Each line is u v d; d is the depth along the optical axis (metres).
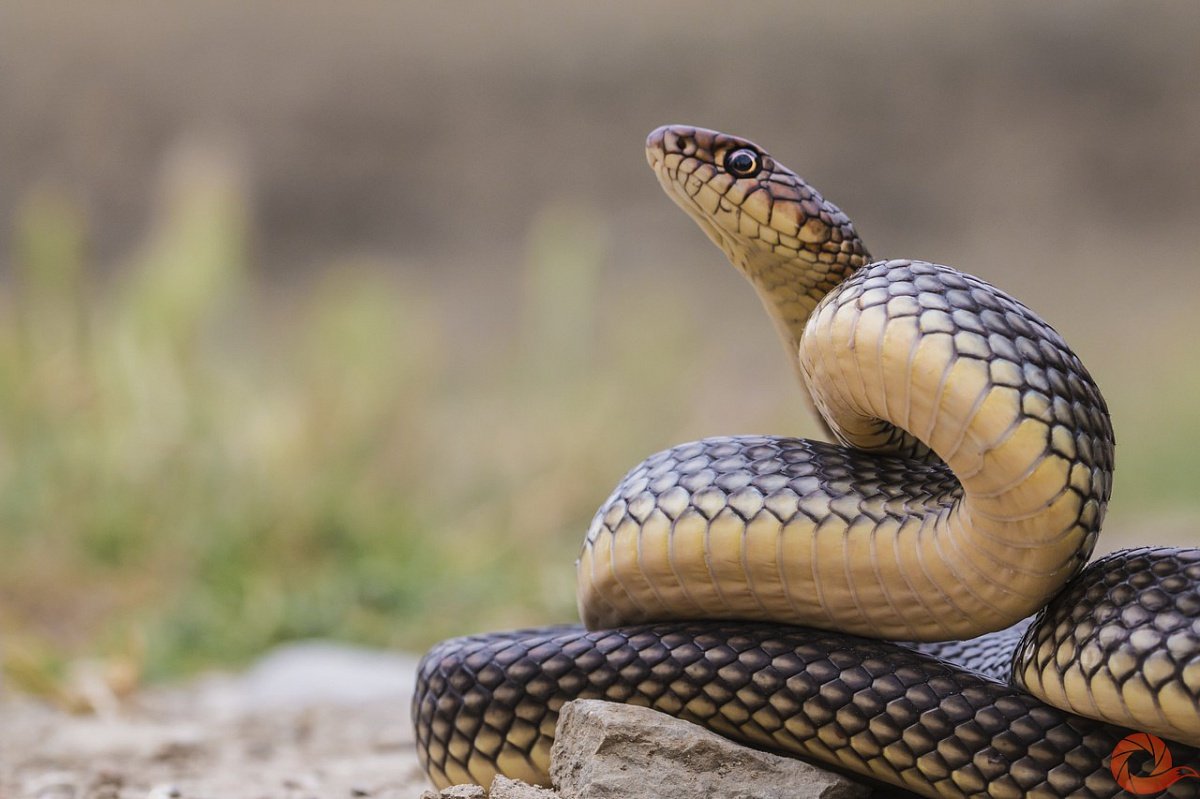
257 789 18.66
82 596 38.53
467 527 44.91
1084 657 11.58
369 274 62.19
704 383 57.28
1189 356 89.50
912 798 13.86
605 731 13.09
